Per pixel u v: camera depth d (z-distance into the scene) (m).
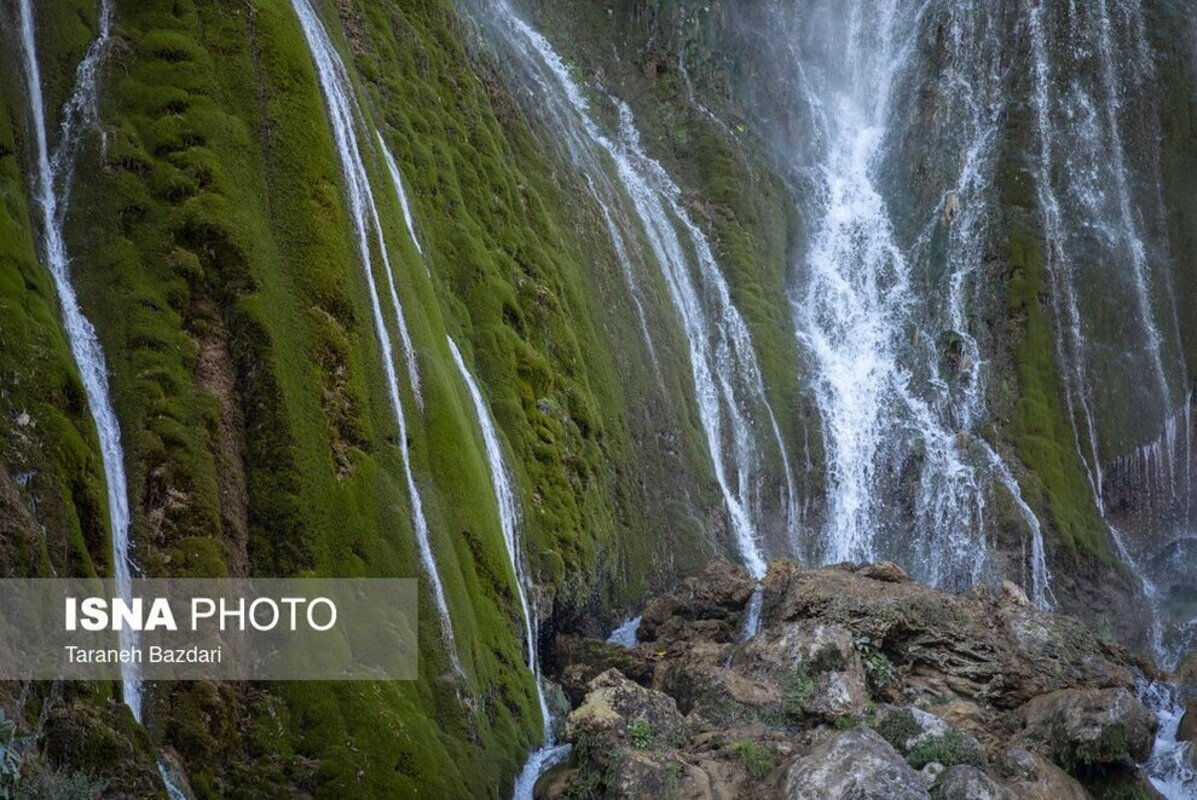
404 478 20.98
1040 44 43.78
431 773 18.41
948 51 43.91
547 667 25.11
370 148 23.92
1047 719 22.05
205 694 16.97
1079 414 39.31
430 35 30.06
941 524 35.88
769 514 34.31
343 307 20.95
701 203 38.66
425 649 19.91
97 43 20.62
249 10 21.95
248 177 20.67
